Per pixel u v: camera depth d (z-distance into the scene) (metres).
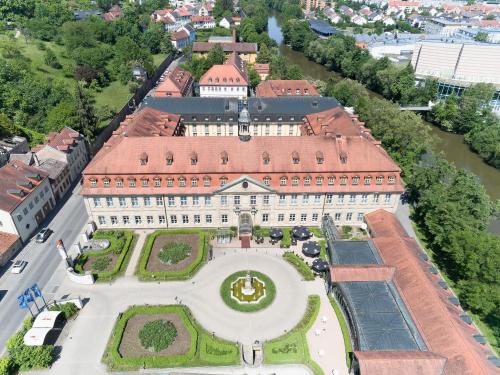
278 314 67.31
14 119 124.50
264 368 58.44
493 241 68.88
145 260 77.75
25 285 73.06
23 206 83.81
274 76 183.88
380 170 82.75
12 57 156.62
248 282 71.81
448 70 175.62
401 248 72.81
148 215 86.31
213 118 124.69
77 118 119.38
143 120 102.12
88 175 80.94
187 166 81.38
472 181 85.06
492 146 128.75
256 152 82.56
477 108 147.88
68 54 180.38
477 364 49.59
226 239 85.19
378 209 87.62
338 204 86.44
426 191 88.50
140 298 70.25
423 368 51.41
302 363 58.91
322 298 70.81
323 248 82.75
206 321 65.81
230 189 81.94
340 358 59.81
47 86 139.50
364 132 99.75
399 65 188.38
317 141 84.19
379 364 51.53
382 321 60.03
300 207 86.19
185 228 88.56
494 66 167.75
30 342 58.47
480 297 64.50
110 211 85.38
